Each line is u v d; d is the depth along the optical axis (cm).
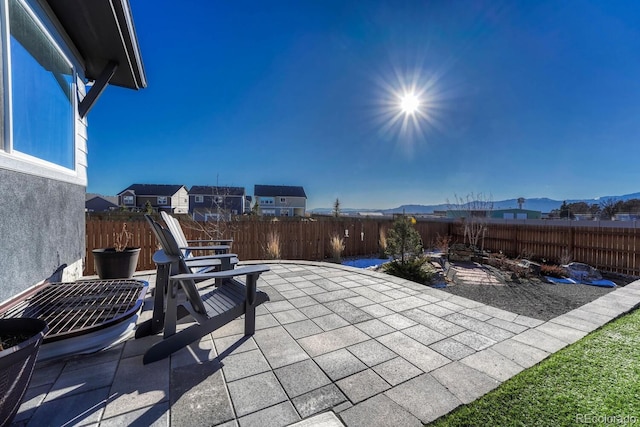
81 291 282
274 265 539
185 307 235
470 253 750
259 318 278
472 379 179
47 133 301
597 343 227
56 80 319
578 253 717
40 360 183
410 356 208
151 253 621
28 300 246
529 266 619
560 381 176
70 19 310
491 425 142
